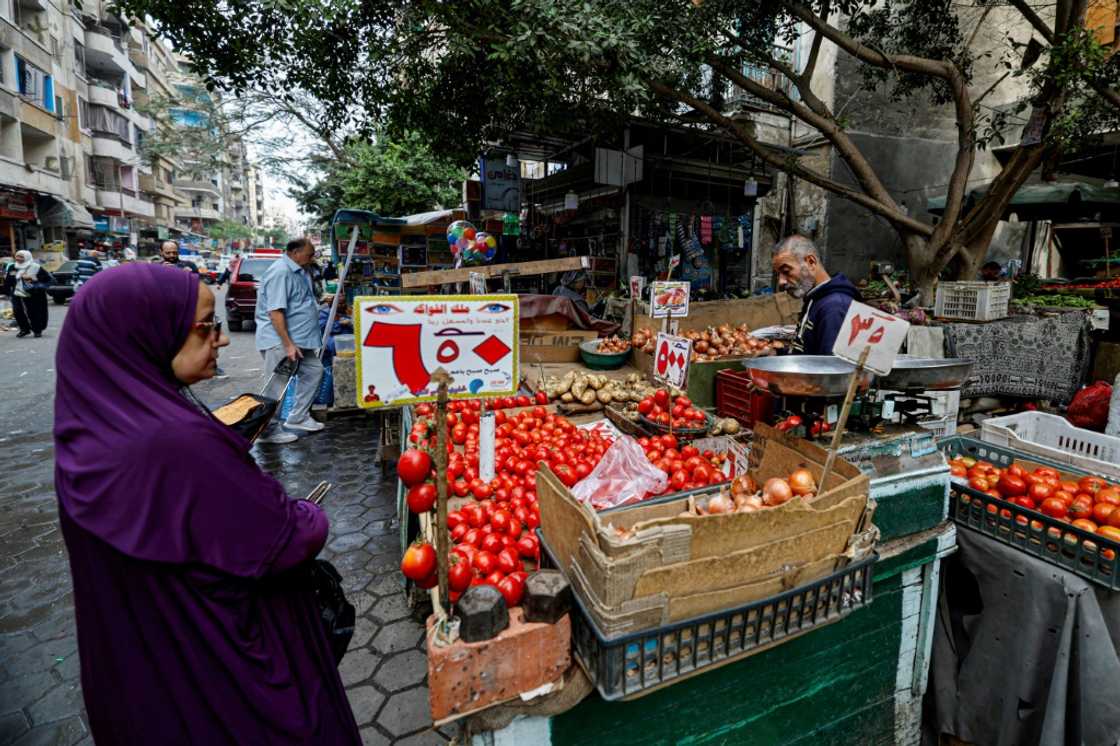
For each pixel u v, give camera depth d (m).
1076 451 3.15
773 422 2.79
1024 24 11.56
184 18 5.27
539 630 1.37
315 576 1.58
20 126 24.58
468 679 1.33
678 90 7.04
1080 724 1.91
